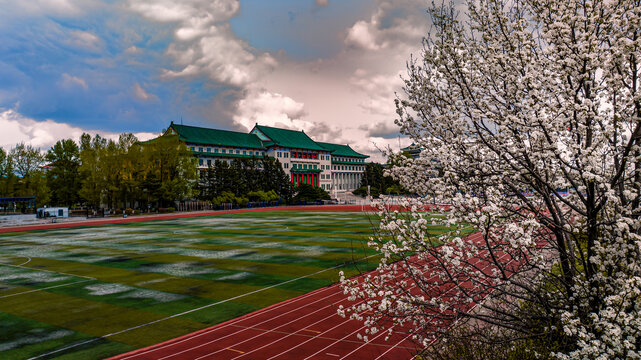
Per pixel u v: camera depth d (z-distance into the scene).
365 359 13.00
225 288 22.78
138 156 91.88
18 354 14.11
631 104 6.54
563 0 7.26
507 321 7.91
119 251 36.03
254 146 143.00
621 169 6.55
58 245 40.66
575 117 7.11
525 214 7.83
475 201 6.40
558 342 7.68
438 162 8.18
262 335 15.59
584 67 6.80
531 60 7.46
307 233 47.72
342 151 191.62
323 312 18.19
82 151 90.38
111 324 17.11
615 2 6.63
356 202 133.75
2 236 50.75
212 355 13.78
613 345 5.57
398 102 9.12
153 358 13.62
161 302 20.23
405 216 7.75
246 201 110.38
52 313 18.64
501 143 7.65
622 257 6.53
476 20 8.90
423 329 8.02
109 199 90.62
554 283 8.15
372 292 8.11
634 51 6.34
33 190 95.62
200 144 125.81
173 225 61.59
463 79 7.99
